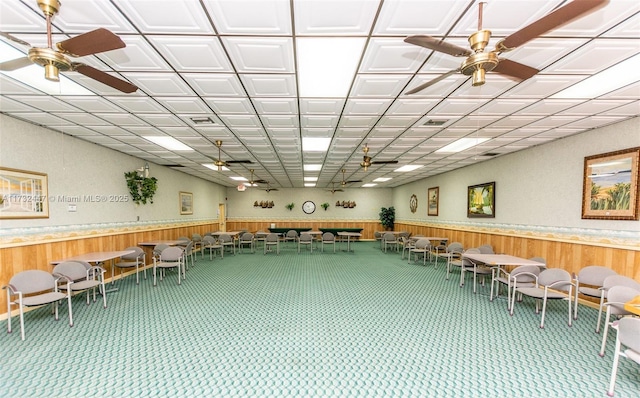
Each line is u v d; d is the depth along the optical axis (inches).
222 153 279.0
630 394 98.9
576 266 206.8
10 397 95.9
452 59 107.1
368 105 153.5
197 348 130.5
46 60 76.8
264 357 123.3
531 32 69.1
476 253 237.0
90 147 233.5
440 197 416.8
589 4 57.7
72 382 104.3
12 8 78.0
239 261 356.5
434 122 182.9
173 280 256.4
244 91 135.8
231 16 83.1
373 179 491.2
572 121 179.2
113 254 218.1
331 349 130.7
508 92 135.9
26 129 179.3
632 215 169.6
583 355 125.3
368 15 82.9
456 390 101.7
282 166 359.6
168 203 364.8
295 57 105.9
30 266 181.2
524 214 258.1
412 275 281.3
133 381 105.3
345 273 288.2
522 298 206.4
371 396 98.3
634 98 141.2
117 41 73.2
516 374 111.3
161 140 228.5
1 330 148.3
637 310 97.3
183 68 113.7
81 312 174.4
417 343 136.6
